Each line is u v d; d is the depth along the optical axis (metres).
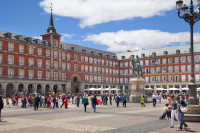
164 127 13.51
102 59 89.44
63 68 72.88
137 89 39.31
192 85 16.34
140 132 11.90
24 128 13.08
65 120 16.50
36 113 21.80
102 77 88.44
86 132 11.90
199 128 13.12
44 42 67.81
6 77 55.81
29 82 61.06
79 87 78.75
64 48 74.88
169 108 16.64
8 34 58.53
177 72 81.19
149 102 39.50
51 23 73.38
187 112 16.03
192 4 16.42
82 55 80.62
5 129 12.75
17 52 59.75
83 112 22.75
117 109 26.31
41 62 65.81
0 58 55.94
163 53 85.81
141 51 93.81
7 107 30.22
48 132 11.89
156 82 85.38
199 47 78.50
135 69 39.81
